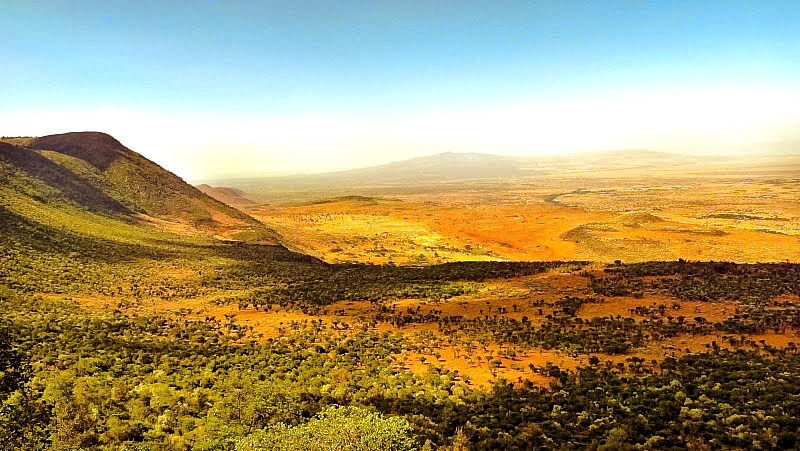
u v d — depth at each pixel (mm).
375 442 15781
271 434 16344
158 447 16375
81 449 16000
